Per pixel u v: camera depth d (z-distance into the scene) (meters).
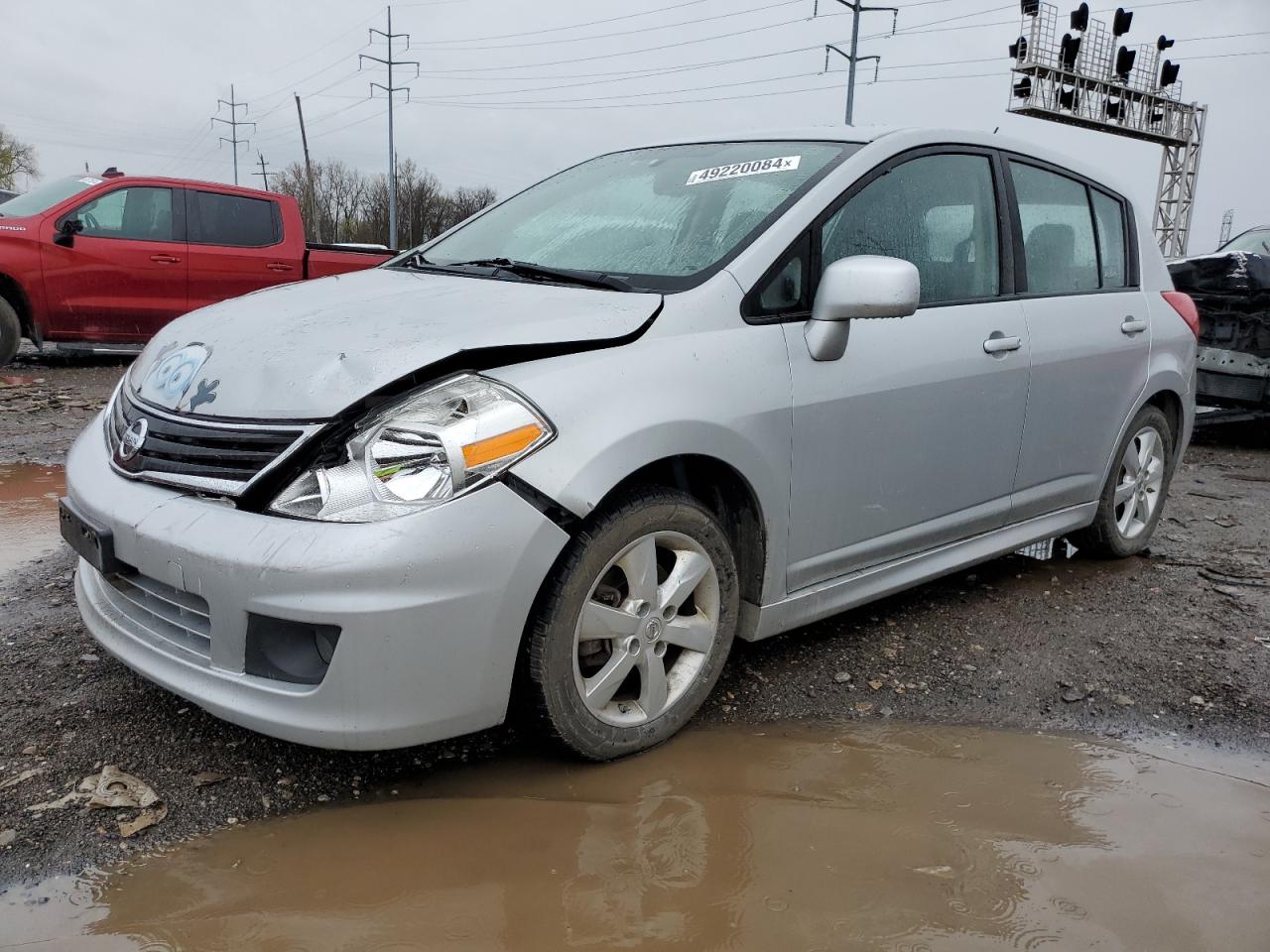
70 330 8.87
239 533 2.09
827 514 2.86
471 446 2.11
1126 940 1.88
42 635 3.05
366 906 1.88
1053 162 3.80
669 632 2.52
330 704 2.06
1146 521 4.36
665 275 2.74
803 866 2.07
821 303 2.70
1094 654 3.34
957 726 2.81
